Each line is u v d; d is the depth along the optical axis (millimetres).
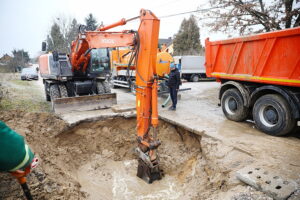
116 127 7074
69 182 4285
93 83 9094
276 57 5141
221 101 7098
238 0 10688
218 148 4855
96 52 8641
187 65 19984
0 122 1678
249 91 6133
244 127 6059
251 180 3424
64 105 7617
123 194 4898
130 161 6449
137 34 4688
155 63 4547
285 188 3156
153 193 4898
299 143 4891
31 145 4727
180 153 6113
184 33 39312
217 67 7129
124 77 13406
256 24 10586
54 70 8656
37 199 3334
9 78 22812
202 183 4477
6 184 3193
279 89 5117
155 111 4586
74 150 6078
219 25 11047
